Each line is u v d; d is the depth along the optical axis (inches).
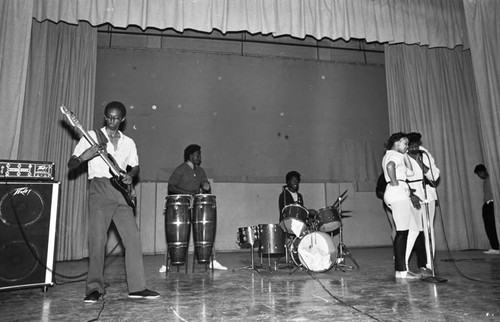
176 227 152.4
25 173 111.0
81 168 230.1
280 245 160.9
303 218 154.0
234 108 277.1
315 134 287.9
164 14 222.1
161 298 105.0
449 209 270.1
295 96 289.6
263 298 104.0
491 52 220.4
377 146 298.0
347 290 113.9
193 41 278.8
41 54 224.1
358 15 251.8
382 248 272.1
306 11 243.9
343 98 298.2
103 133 109.5
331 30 245.6
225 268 167.6
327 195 280.4
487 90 219.3
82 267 186.2
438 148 278.1
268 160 276.2
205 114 271.4
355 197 284.0
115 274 157.2
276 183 273.7
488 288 112.8
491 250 228.2
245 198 266.5
